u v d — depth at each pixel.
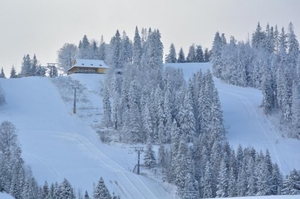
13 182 131.50
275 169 149.50
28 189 132.00
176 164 165.00
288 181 142.12
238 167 159.00
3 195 67.38
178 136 179.50
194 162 169.25
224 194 148.38
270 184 144.38
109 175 175.62
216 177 157.25
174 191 164.38
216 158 164.00
